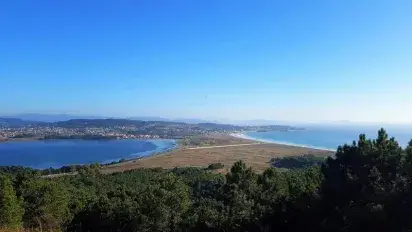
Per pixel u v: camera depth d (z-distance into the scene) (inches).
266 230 877.8
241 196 1114.1
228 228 989.2
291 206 877.8
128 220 1224.2
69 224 1321.4
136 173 4298.7
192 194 1870.1
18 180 1651.1
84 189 2461.9
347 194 749.9
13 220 1154.7
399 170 725.3
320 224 743.7
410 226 618.2
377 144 804.6
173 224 1192.8
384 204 653.3
